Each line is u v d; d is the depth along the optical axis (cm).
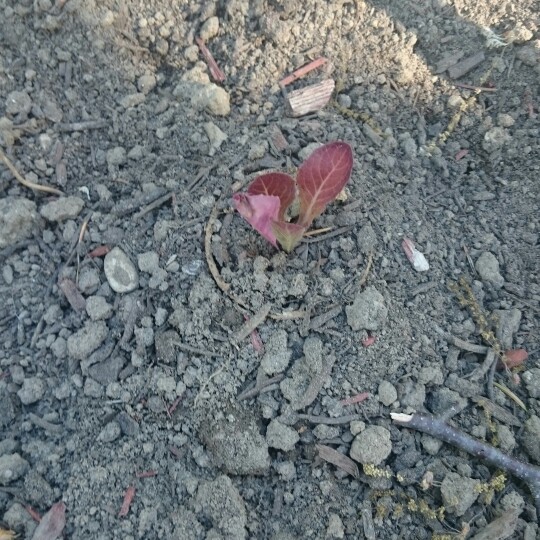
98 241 28
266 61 31
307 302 27
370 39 32
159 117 30
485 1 33
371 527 25
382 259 28
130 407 26
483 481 26
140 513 24
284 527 24
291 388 26
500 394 27
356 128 31
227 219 28
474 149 32
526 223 31
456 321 28
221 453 25
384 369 26
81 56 30
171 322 27
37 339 27
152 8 32
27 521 24
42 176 29
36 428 26
